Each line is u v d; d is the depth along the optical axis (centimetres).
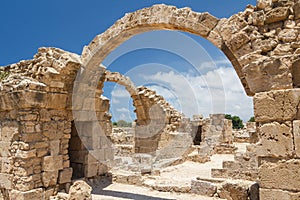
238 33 688
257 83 619
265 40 645
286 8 621
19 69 1034
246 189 813
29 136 889
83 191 862
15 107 908
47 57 976
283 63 587
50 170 942
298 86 574
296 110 557
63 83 984
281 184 566
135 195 1010
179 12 810
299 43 600
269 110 588
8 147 927
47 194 930
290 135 561
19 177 883
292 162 556
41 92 914
